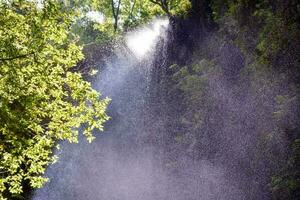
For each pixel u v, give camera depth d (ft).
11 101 33.99
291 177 35.14
